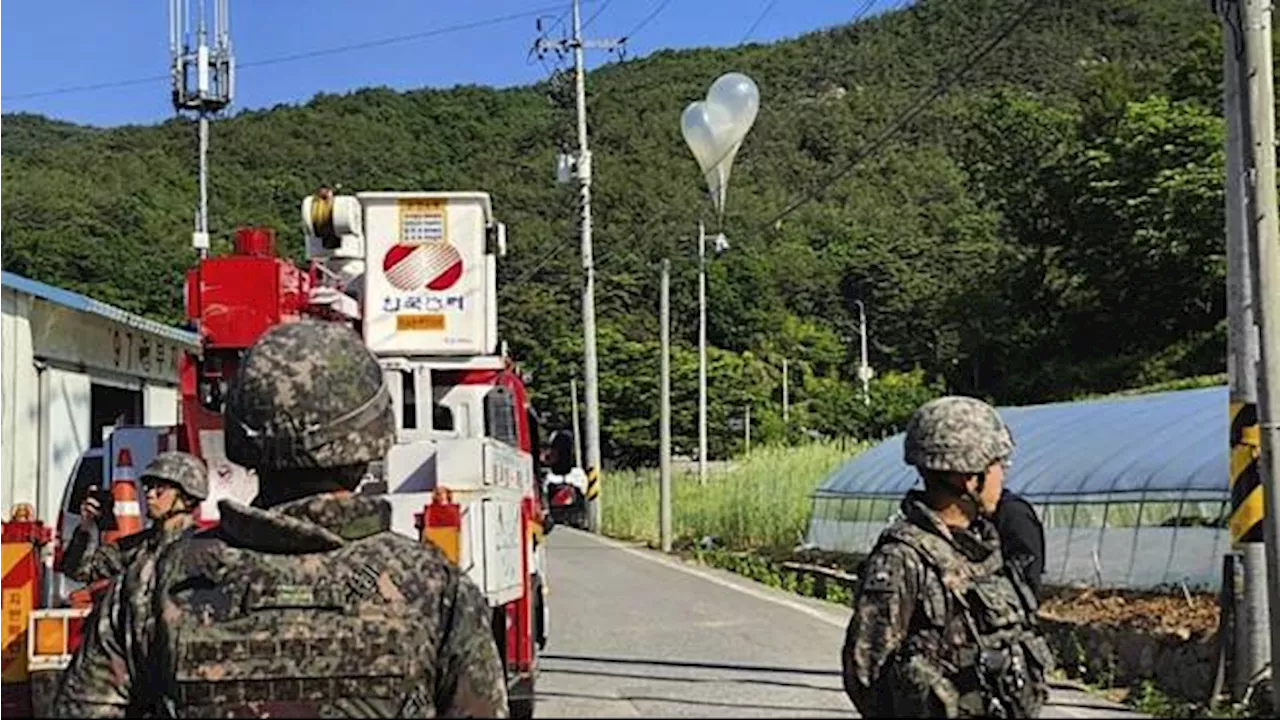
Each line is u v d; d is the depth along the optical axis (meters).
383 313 10.00
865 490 22.73
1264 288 9.91
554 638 14.70
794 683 11.66
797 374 66.69
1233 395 10.45
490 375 10.06
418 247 10.02
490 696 2.87
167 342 21.39
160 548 3.05
